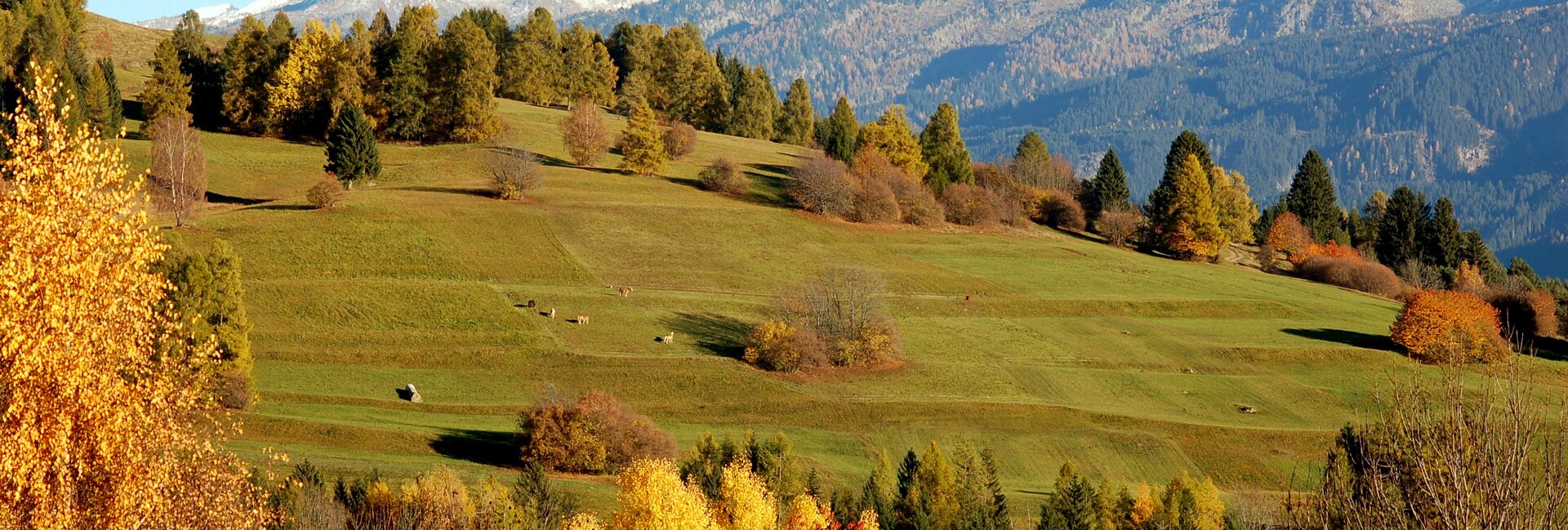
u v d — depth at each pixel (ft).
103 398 75.66
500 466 225.15
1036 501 228.43
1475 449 58.85
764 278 385.91
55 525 73.46
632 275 373.61
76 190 74.38
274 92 517.14
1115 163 620.90
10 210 72.74
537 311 325.01
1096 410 284.20
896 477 229.86
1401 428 62.23
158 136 410.72
